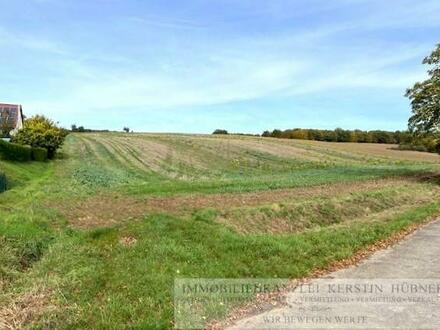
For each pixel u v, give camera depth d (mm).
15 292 8852
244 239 12641
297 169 49000
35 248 11422
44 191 24000
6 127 67000
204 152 64750
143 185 27516
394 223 16688
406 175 38875
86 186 27188
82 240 12461
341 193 24125
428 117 36406
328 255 12008
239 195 22906
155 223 13680
